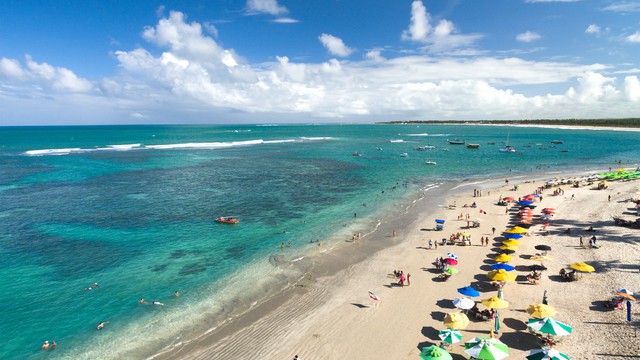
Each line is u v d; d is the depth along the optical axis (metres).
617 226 37.62
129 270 29.38
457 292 25.86
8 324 22.08
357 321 22.48
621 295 22.36
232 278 28.17
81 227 39.53
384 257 32.06
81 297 25.25
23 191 56.56
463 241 34.88
